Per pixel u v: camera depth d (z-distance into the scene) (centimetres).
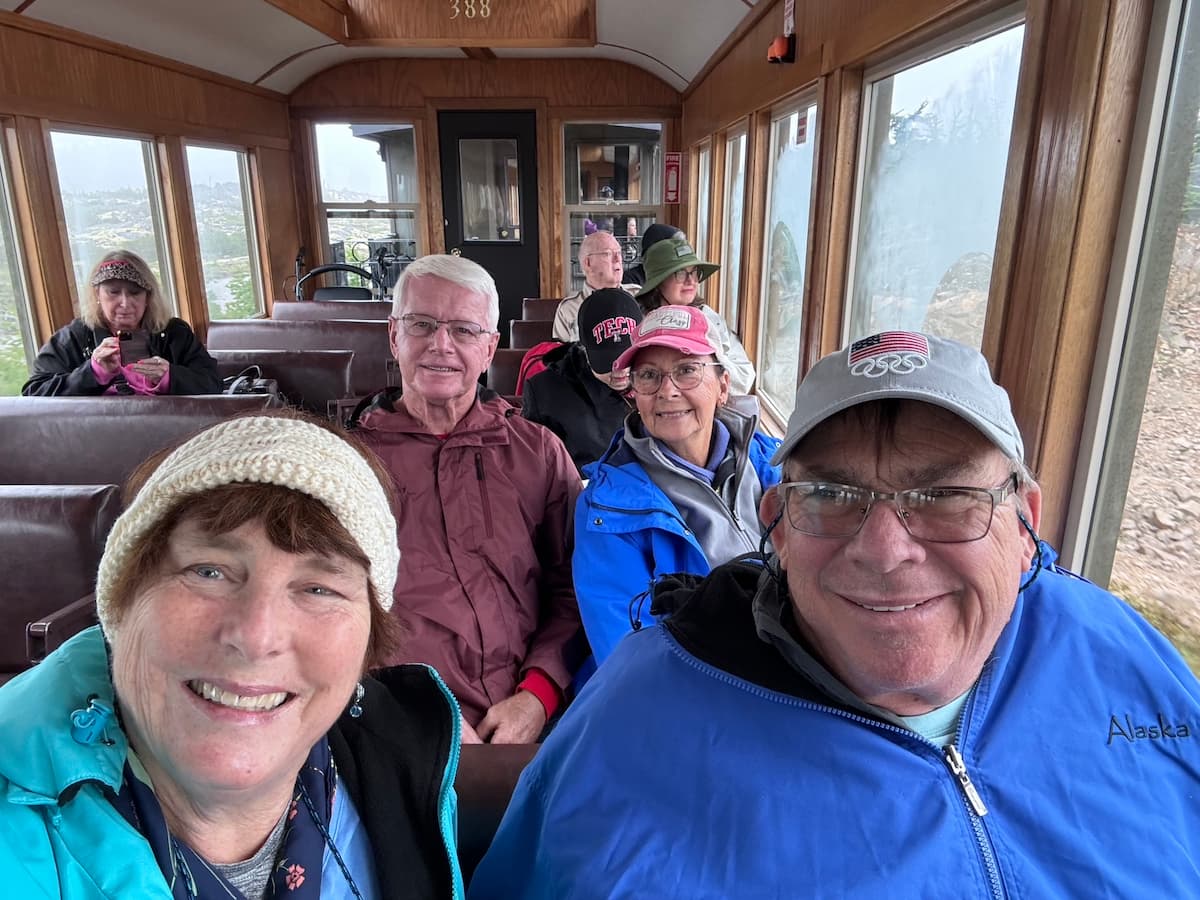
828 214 281
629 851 85
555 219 772
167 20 468
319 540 70
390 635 85
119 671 70
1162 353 131
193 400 274
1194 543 125
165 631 68
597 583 158
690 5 466
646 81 734
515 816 100
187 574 70
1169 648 95
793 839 80
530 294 792
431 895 91
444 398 178
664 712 90
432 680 97
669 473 164
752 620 91
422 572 175
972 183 201
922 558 77
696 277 347
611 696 95
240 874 79
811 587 83
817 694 86
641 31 591
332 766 89
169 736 69
